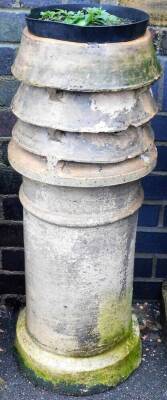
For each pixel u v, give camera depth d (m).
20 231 2.69
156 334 2.74
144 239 2.75
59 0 2.32
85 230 2.07
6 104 2.46
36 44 1.85
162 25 2.34
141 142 2.00
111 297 2.27
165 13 2.32
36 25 1.85
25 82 1.88
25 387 2.44
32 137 1.97
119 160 1.93
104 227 2.09
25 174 2.01
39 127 1.95
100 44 1.80
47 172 1.95
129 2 2.33
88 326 2.30
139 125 1.94
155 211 2.68
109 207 2.06
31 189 2.10
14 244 2.72
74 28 1.78
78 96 1.85
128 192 2.09
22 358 2.48
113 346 2.42
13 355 2.60
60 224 2.05
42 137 1.95
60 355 2.38
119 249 2.18
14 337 2.69
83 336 2.32
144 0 2.31
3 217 2.66
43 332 2.37
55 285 2.21
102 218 2.06
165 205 2.67
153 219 2.70
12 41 2.36
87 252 2.12
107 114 1.87
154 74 1.92
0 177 2.58
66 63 1.80
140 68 1.86
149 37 1.94
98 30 1.78
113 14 2.14
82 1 2.33
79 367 2.36
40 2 2.32
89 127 1.86
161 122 2.50
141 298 2.90
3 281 2.81
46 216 2.07
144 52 1.88
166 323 2.66
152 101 2.03
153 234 2.73
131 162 2.01
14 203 2.63
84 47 1.79
